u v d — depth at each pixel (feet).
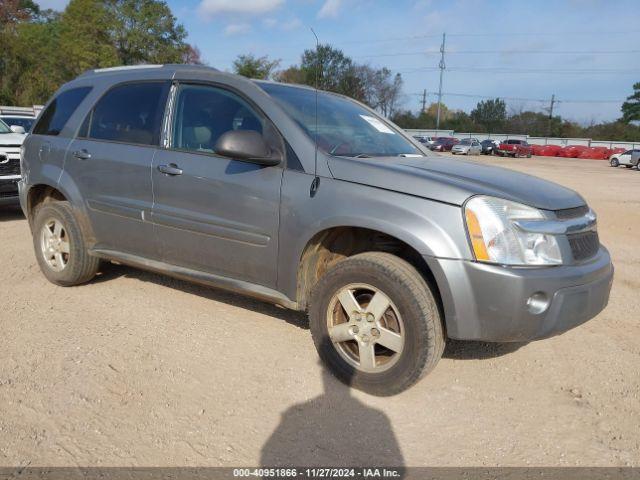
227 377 11.27
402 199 10.33
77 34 134.92
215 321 14.05
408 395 10.92
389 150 13.29
